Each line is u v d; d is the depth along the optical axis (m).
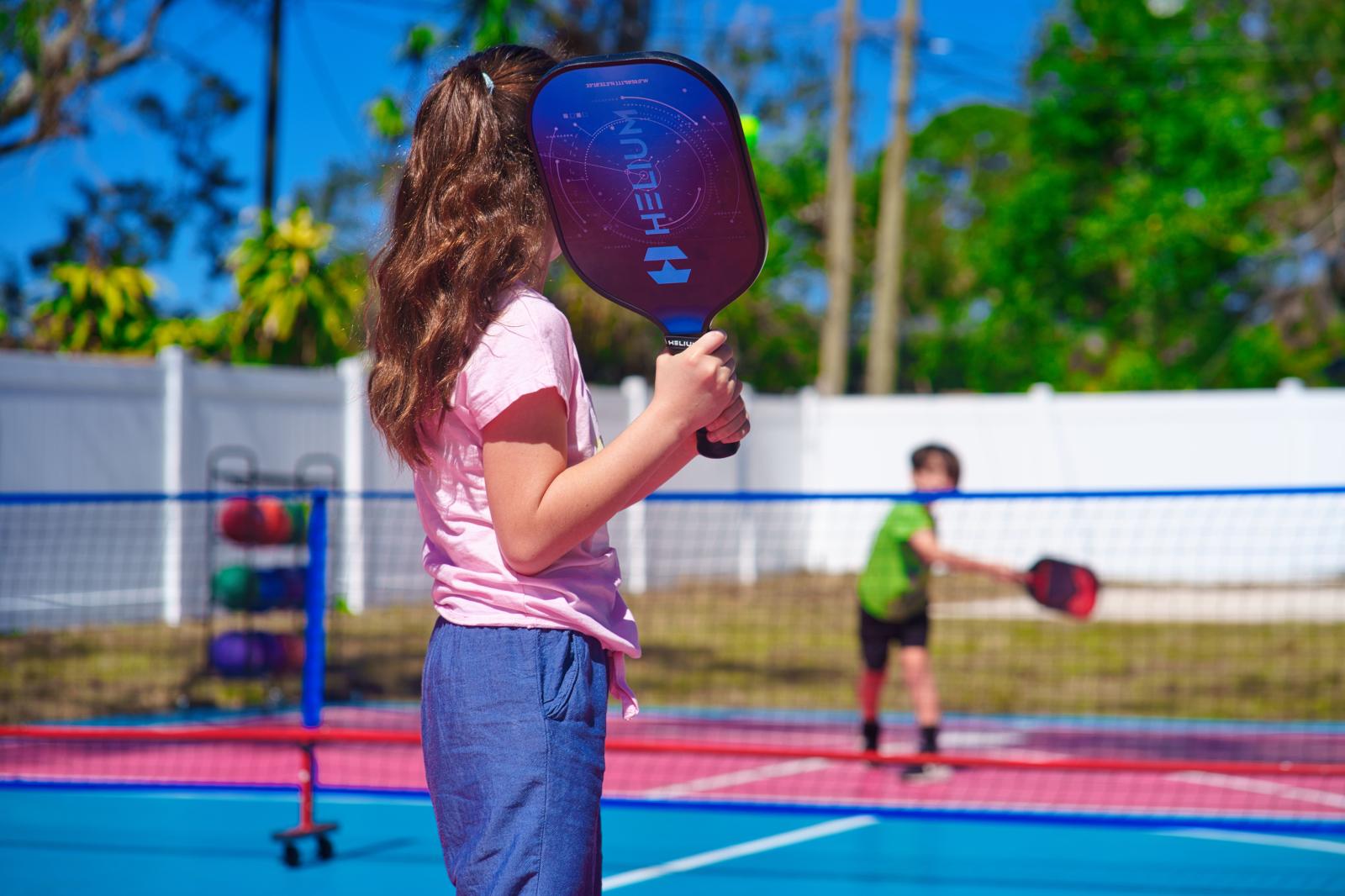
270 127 18.36
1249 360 28.62
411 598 13.28
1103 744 8.19
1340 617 14.44
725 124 1.72
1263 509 17.80
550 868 1.66
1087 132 29.55
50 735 5.26
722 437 1.79
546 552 1.67
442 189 1.79
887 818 5.86
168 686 9.35
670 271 1.79
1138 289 28.97
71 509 11.59
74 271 15.74
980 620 14.30
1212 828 6.02
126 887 4.92
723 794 6.70
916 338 41.06
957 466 7.11
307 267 15.72
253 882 5.00
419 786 6.85
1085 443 18.91
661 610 14.59
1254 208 29.22
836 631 13.37
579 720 1.73
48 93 13.83
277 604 9.26
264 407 13.31
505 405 1.67
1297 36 29.67
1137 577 17.81
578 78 1.75
